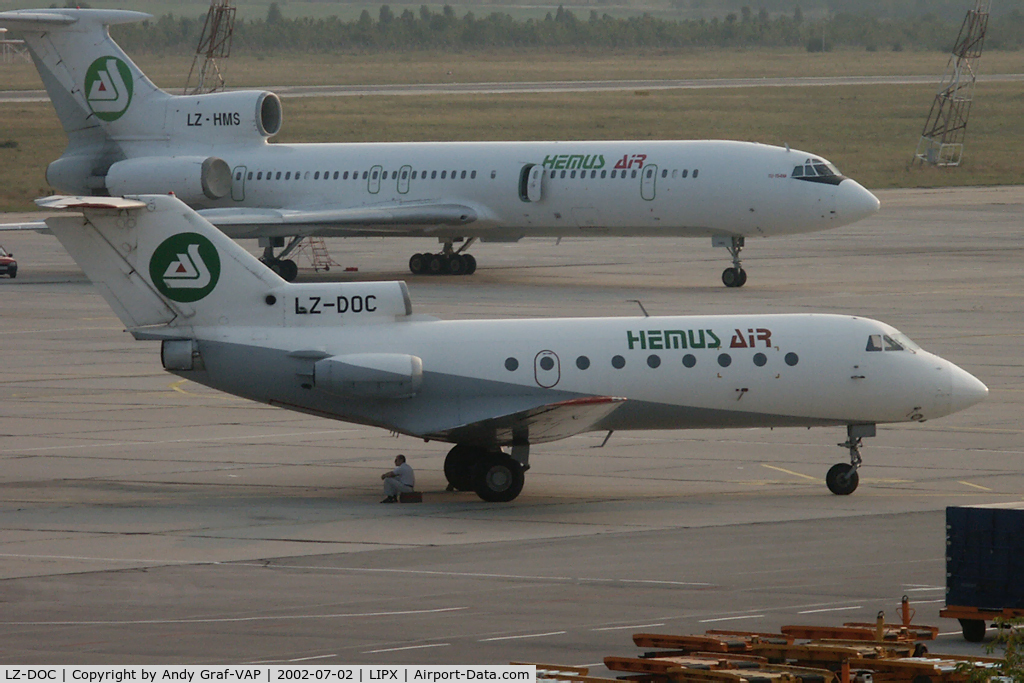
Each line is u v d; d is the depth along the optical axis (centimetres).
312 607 8088
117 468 12581
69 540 9962
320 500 11356
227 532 10194
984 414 14650
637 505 11069
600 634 7462
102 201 11256
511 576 8781
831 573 8750
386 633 7538
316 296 11538
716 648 6481
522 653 7144
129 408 15338
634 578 8681
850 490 11388
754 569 8875
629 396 11412
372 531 10206
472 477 11219
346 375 11212
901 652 6431
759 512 10712
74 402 15638
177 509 11012
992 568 7419
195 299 11506
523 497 11450
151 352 18812
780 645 6431
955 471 12194
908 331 19300
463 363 11394
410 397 11381
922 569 8831
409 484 11306
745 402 11488
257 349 11469
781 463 12669
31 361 18100
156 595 8400
